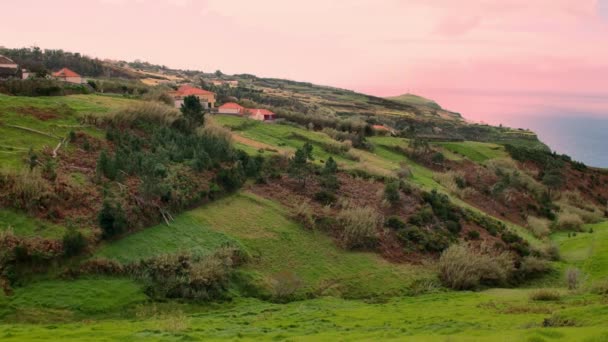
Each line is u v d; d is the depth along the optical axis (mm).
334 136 129375
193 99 86312
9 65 132625
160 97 113188
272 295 52000
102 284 44750
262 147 92938
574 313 35844
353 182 83500
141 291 45625
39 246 44281
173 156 69062
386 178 89188
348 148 112938
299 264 58094
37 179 50656
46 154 59438
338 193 76750
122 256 48406
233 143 85812
